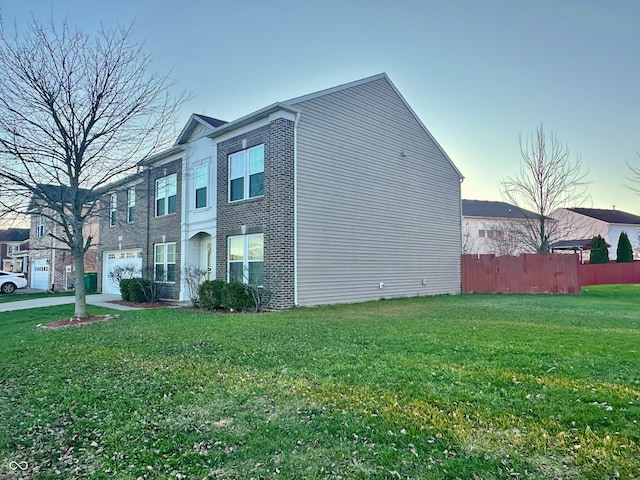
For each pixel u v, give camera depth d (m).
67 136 11.07
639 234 43.19
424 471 2.91
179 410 4.13
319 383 4.79
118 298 18.81
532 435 3.38
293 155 12.60
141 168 13.17
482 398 4.18
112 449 3.38
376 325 8.86
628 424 3.54
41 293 24.44
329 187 13.62
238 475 2.93
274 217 12.42
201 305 13.13
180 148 16.48
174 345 7.16
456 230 19.44
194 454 3.24
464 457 3.07
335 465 3.02
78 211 11.62
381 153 15.64
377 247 15.22
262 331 8.31
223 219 14.40
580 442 3.25
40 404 4.42
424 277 17.38
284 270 12.23
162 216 17.75
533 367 5.26
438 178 18.52
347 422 3.71
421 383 4.68
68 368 5.83
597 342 6.77
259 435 3.53
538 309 12.04
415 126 17.36
